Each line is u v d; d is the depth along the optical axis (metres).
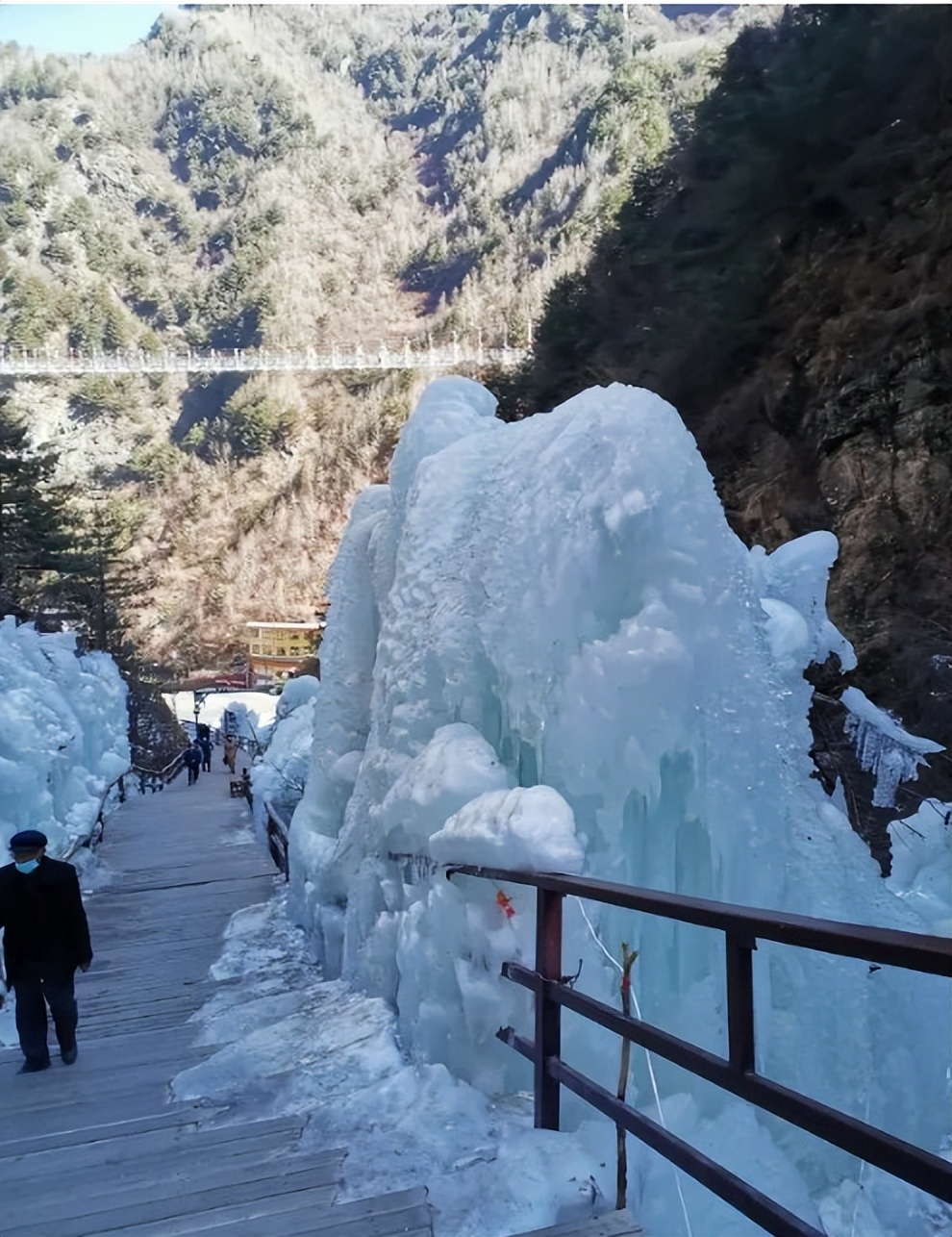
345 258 128.62
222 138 141.00
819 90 14.78
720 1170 2.46
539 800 3.65
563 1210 3.01
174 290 125.06
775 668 4.40
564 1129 3.55
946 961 1.78
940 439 11.57
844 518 12.62
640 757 3.99
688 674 4.00
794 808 4.25
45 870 5.20
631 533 4.16
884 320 12.73
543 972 3.43
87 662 19.77
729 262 16.38
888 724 6.41
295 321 118.12
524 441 4.88
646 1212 3.35
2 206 120.88
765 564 5.53
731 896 4.00
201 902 9.85
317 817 7.79
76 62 149.00
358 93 158.00
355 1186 3.33
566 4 138.50
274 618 94.56
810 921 2.17
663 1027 4.01
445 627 4.79
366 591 7.53
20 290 111.44
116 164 134.62
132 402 106.25
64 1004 5.14
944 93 13.04
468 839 3.77
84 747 12.93
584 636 4.25
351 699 7.60
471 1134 3.55
